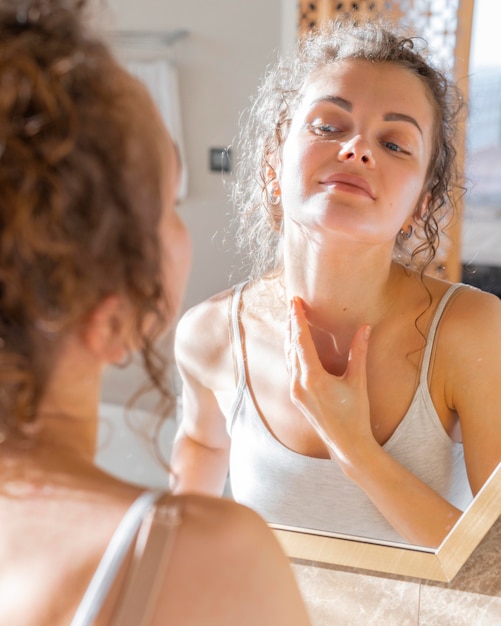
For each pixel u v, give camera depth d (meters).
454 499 0.75
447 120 0.76
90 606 0.35
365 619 0.79
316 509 0.80
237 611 0.37
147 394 0.83
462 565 0.74
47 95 0.33
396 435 0.77
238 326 0.83
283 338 0.81
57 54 0.35
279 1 0.88
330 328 0.79
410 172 0.74
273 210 0.83
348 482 0.79
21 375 0.36
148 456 0.84
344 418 0.78
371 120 0.73
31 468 0.39
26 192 0.33
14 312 0.35
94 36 0.37
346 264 0.76
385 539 0.77
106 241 0.35
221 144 0.88
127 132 0.35
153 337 0.40
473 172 0.81
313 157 0.75
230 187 0.86
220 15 0.90
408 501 0.76
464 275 0.83
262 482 0.82
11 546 0.38
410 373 0.76
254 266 0.83
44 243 0.33
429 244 0.76
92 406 0.42
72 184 0.33
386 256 0.76
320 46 0.76
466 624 0.76
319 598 0.80
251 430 0.83
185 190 0.88
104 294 0.36
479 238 0.81
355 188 0.74
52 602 0.36
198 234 0.86
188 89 0.91
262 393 0.82
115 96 0.35
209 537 0.37
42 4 0.36
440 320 0.75
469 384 0.74
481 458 0.74
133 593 0.35
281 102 0.79
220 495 0.84
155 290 0.37
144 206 0.36
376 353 0.77
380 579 0.78
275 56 0.90
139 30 0.91
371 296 0.76
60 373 0.39
